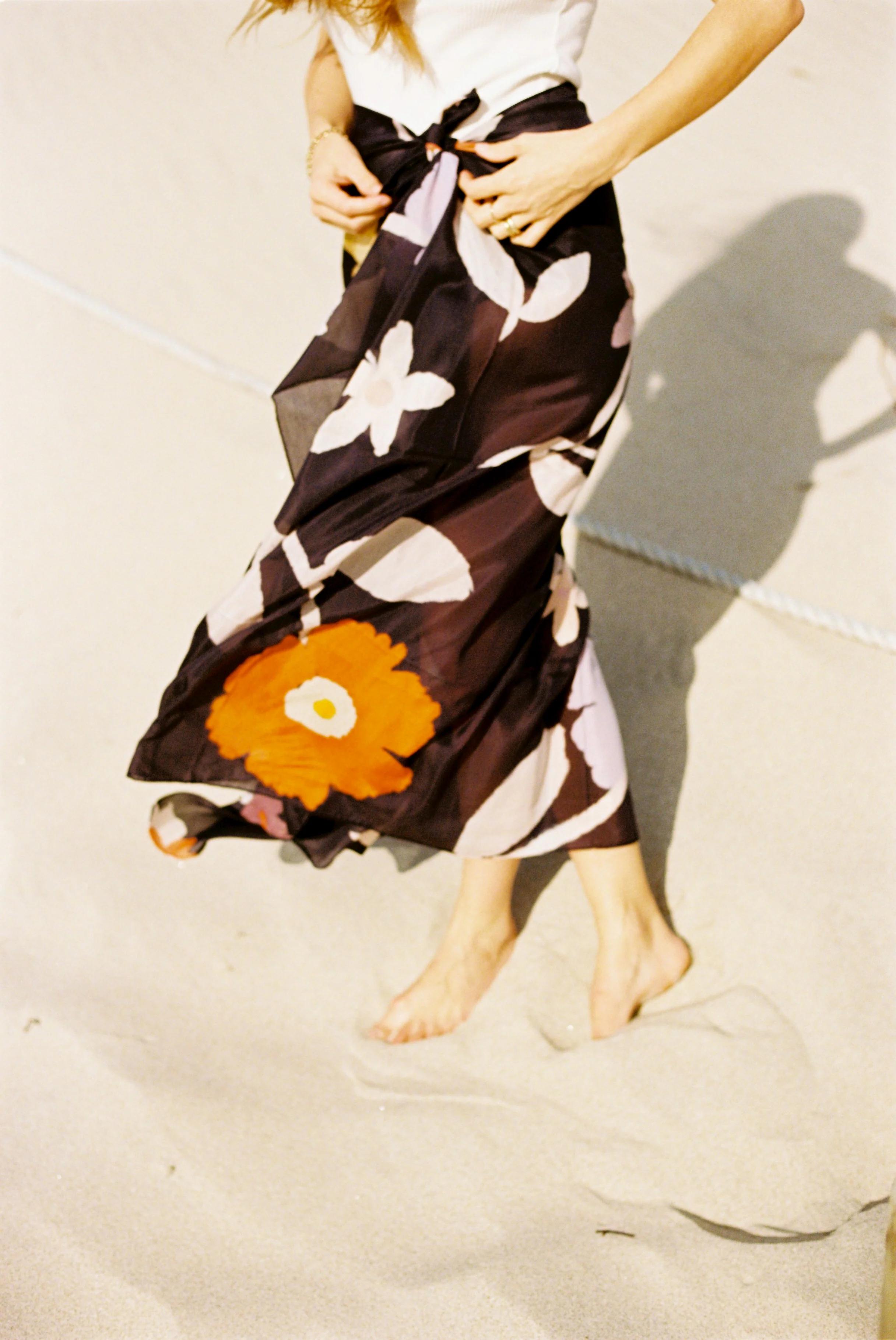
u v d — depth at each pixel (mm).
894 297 2902
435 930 1842
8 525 2600
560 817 1591
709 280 3000
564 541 2434
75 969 1801
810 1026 1617
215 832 1542
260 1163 1508
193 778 1492
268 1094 1607
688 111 1325
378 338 1384
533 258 1403
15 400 2910
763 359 2781
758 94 3732
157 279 3234
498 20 1363
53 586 2461
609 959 1656
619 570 2361
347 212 1461
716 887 1824
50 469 2727
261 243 3354
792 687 2117
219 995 1759
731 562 2361
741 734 2057
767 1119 1504
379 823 1511
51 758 2139
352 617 1404
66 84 4219
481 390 1384
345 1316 1312
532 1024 1668
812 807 1931
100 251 3367
